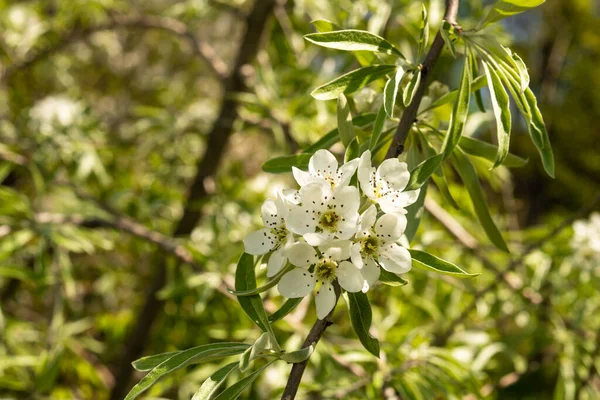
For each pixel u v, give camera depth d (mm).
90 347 809
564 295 734
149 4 1273
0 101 1054
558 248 729
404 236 399
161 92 1193
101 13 973
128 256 1036
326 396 557
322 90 405
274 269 385
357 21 681
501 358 886
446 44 405
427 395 540
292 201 384
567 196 1783
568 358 689
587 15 1812
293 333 666
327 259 376
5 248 659
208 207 813
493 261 796
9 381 708
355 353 568
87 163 816
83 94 1272
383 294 746
